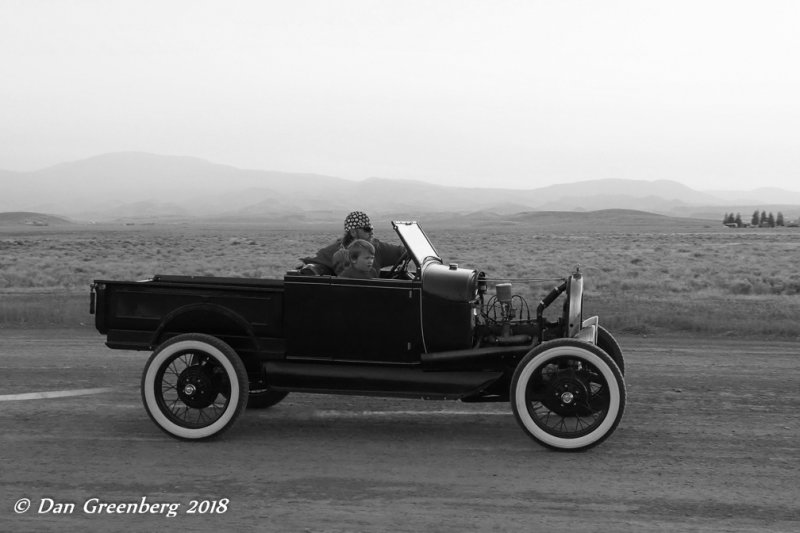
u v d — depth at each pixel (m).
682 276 40.34
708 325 18.48
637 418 10.32
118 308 9.57
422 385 9.19
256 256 65.81
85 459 8.55
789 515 6.96
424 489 7.62
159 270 46.66
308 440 9.35
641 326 18.61
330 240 106.69
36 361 14.35
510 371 9.38
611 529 6.64
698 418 10.32
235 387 9.13
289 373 9.34
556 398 8.90
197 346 9.16
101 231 199.25
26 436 9.45
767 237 111.56
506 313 9.87
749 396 11.56
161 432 9.66
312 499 7.33
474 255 65.44
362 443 9.22
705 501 7.30
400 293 9.18
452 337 9.20
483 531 6.58
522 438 9.45
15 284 36.69
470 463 8.45
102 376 13.01
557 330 9.69
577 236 125.81
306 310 9.27
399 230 9.64
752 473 8.09
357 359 9.41
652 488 7.65
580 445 8.71
